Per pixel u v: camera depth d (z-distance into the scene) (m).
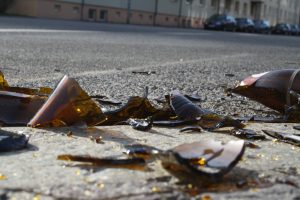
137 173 0.60
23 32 3.39
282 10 15.59
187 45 3.47
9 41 2.57
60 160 0.63
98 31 4.42
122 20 8.41
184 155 0.59
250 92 0.97
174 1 9.78
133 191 0.56
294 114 0.92
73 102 0.77
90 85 1.29
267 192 0.57
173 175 0.59
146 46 3.02
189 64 2.06
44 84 1.26
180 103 0.86
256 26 10.31
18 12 6.78
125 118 0.83
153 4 9.19
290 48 4.14
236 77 1.67
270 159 0.68
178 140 0.75
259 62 2.38
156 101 1.13
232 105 1.13
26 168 0.61
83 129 0.77
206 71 1.82
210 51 3.02
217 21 9.30
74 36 3.44
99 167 0.62
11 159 0.63
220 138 0.77
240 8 12.55
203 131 0.80
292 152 0.71
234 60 2.42
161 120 0.85
